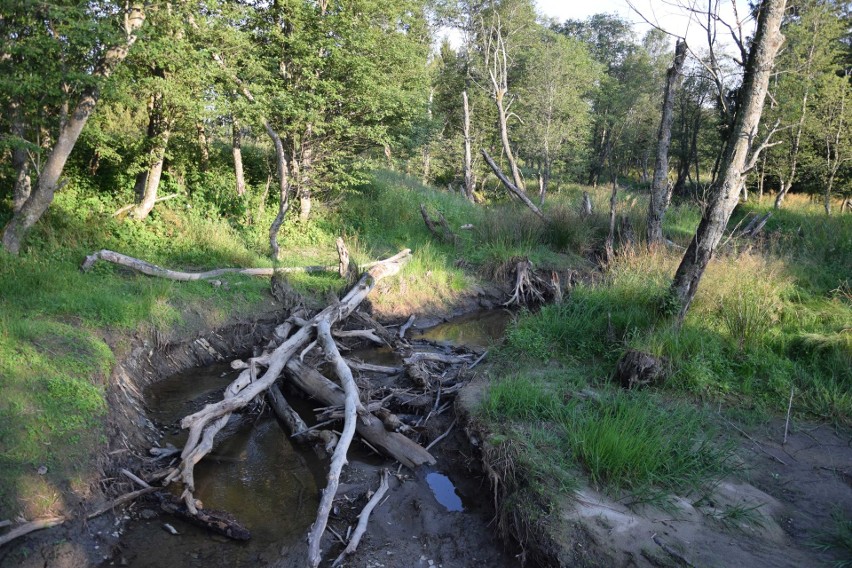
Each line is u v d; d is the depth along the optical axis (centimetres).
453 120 3238
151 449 583
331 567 450
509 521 475
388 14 1341
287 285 995
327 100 1230
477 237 1509
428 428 650
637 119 3647
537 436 547
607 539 423
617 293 897
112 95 852
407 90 1442
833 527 441
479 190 3234
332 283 1064
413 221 1561
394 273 1168
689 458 514
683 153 3219
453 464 587
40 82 800
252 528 495
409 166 3066
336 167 1321
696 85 3067
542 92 2730
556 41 2928
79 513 456
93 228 983
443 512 520
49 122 921
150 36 916
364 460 608
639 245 1264
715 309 794
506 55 2844
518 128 2989
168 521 497
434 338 1036
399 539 487
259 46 1217
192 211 1167
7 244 822
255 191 1391
